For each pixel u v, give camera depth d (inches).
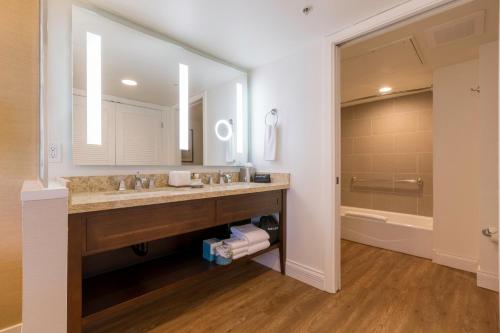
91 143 61.3
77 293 42.3
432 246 96.4
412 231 102.0
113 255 64.7
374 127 136.2
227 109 91.5
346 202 146.2
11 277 55.1
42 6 48.2
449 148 91.3
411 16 58.4
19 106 56.4
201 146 84.4
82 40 59.6
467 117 87.7
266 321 59.0
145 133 71.2
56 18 56.2
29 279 34.3
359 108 141.6
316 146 76.7
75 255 41.8
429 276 82.7
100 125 62.7
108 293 52.9
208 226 62.3
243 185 79.6
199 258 72.3
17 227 56.1
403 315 61.2
